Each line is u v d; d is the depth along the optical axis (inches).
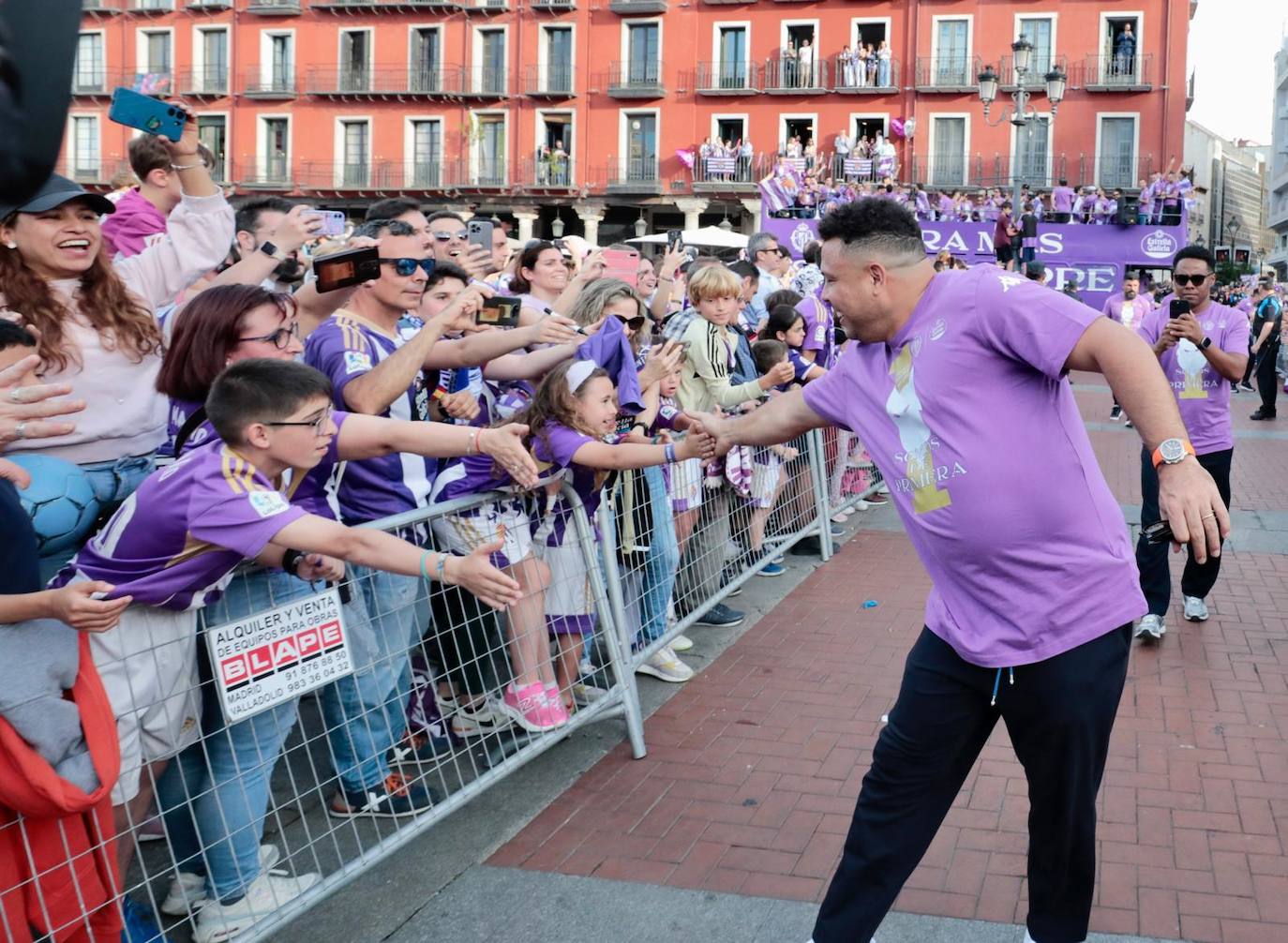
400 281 148.4
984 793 152.9
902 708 107.7
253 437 105.0
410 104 1549.0
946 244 1034.1
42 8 73.0
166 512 103.4
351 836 141.7
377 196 1567.4
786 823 145.3
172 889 123.7
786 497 272.2
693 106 1472.7
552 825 146.5
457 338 175.0
